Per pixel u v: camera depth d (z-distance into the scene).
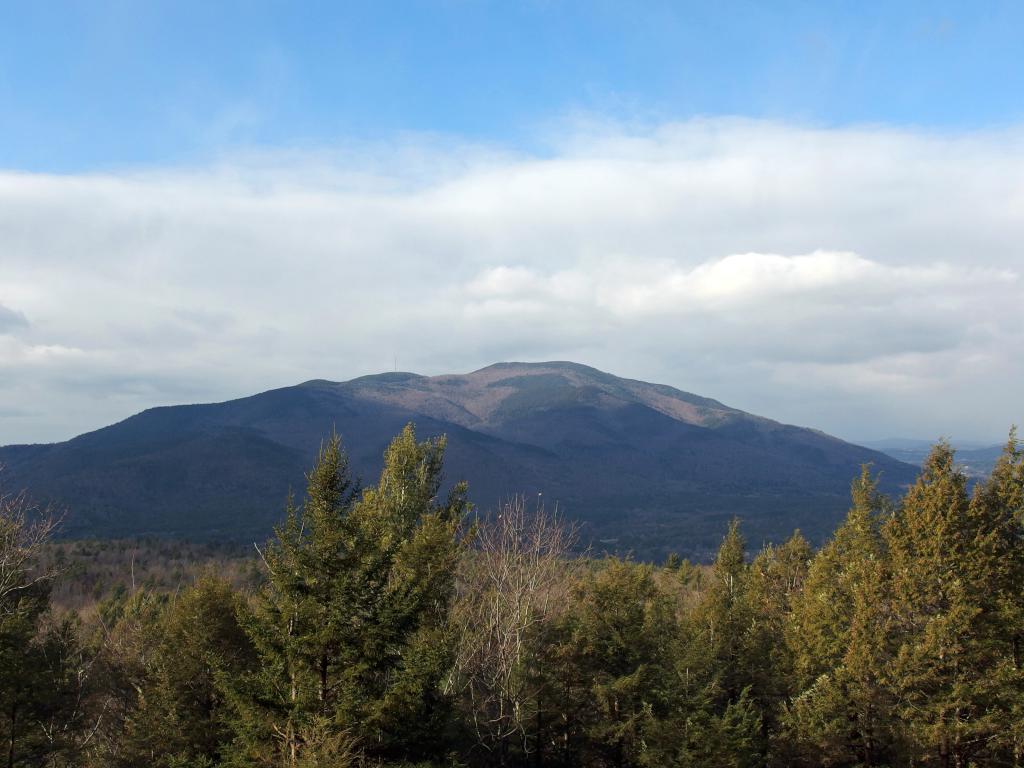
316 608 19.23
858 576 31.95
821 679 29.88
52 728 28.88
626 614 31.75
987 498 28.69
